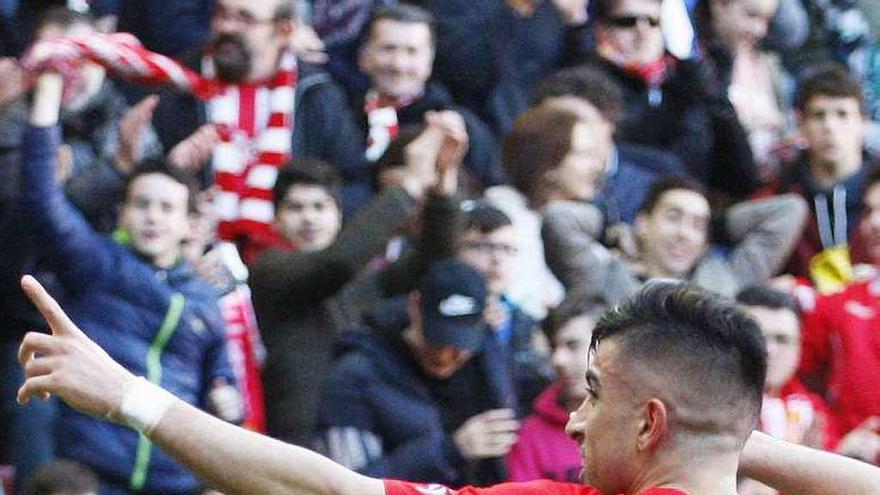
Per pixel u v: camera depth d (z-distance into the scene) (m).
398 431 21.38
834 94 26.66
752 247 25.30
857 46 32.72
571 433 11.85
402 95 26.78
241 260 24.84
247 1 25.88
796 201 25.64
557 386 21.69
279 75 25.98
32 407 21.48
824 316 23.70
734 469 11.60
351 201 25.02
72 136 24.53
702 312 11.69
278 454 11.38
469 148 26.45
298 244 23.48
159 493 21.55
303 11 27.98
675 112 27.72
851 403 23.36
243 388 22.14
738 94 30.12
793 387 23.20
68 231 21.70
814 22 32.31
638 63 27.83
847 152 26.66
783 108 30.61
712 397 11.56
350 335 21.89
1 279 22.03
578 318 21.73
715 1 30.55
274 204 23.70
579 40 28.75
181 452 11.30
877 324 23.55
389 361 21.58
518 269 23.89
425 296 21.42
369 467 21.17
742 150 27.69
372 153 26.36
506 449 21.00
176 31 27.78
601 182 25.61
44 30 25.77
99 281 21.77
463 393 21.59
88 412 11.29
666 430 11.56
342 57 27.52
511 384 21.77
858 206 26.36
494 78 28.00
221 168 25.25
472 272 21.50
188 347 21.84
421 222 22.75
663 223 24.38
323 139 26.03
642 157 26.94
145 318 21.75
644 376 11.60
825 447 22.98
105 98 24.88
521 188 25.02
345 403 21.48
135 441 21.48
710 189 27.80
